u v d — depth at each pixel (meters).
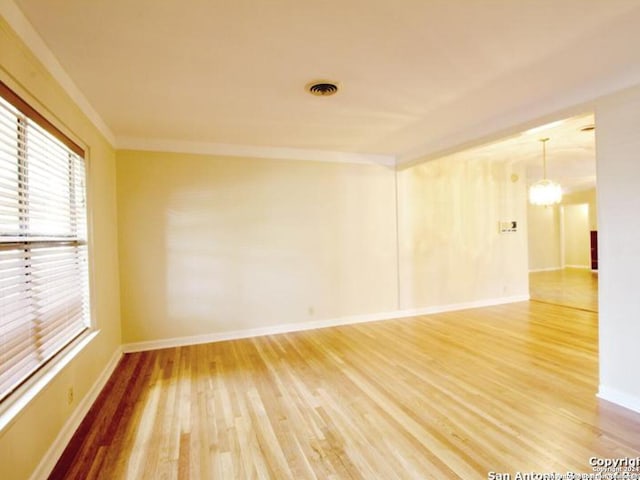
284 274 4.42
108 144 3.44
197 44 2.00
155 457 1.95
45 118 2.01
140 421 2.33
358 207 4.82
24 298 1.79
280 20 1.79
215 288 4.10
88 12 1.69
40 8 1.65
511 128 3.21
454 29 1.90
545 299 6.07
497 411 2.39
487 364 3.23
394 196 5.03
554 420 2.27
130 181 3.76
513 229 5.91
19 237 1.79
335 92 2.71
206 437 2.14
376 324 4.71
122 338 3.73
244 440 2.11
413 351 3.62
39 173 2.03
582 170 6.47
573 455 1.92
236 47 2.04
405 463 1.88
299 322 4.50
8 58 1.58
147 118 3.21
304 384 2.87
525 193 6.03
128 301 3.76
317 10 1.71
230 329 4.16
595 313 5.07
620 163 2.41
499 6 1.70
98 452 2.00
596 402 2.49
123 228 3.74
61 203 2.36
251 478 1.78
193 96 2.74
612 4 1.70
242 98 2.79
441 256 5.35
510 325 4.52
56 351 2.14
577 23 1.85
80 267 2.67
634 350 2.37
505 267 5.86
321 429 2.21
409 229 5.13
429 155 4.31
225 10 1.69
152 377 3.06
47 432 1.85
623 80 2.38
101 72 2.31
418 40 2.00
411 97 2.82
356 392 2.71
